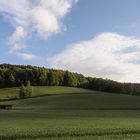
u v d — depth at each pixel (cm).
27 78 17888
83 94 13438
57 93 14562
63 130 2931
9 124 3966
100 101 11275
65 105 10762
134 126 3475
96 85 17450
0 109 9250
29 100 12581
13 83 17588
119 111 8119
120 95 12862
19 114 6544
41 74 18125
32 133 2700
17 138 2470
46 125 3772
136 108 9212
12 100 13275
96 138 2409
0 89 16588
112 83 17088
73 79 18512
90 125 3709
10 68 19725
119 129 3017
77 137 2477
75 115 6250
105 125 3700
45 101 12056
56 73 18488
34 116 5847
